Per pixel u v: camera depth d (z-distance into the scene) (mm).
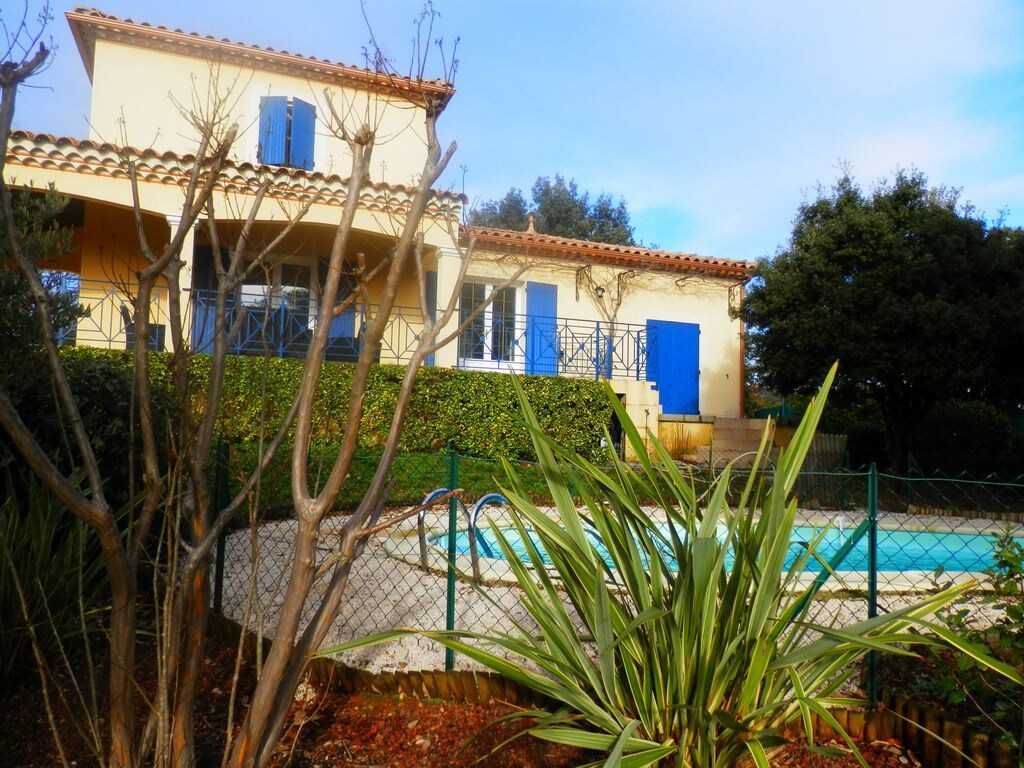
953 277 11461
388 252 3061
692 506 2662
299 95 12281
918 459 14602
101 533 2002
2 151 2012
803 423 2697
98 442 4441
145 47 11719
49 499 3795
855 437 15383
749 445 14016
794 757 2932
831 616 4367
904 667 3625
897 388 12508
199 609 2258
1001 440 15000
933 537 7891
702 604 2391
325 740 3115
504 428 10930
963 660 2826
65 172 9531
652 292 15500
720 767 2408
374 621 4438
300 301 11594
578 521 2787
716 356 15859
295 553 2176
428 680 3496
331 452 7312
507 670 2500
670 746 2385
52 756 2977
